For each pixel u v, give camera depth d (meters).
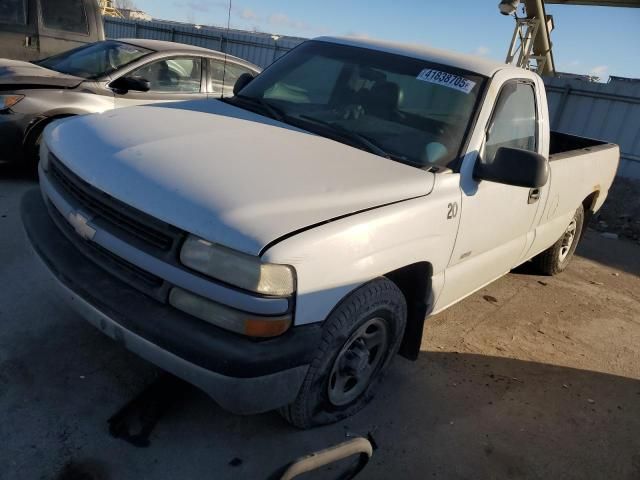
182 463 2.46
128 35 18.62
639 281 6.12
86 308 2.34
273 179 2.45
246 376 2.11
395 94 3.35
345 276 2.37
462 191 3.04
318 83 3.60
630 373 4.05
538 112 3.86
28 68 5.77
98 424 2.59
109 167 2.44
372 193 2.57
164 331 2.14
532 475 2.85
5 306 3.32
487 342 4.09
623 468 3.03
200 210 2.17
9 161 5.35
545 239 4.63
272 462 2.56
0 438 2.40
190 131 2.87
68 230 2.59
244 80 4.04
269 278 2.10
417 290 3.05
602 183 5.40
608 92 11.48
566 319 4.76
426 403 3.22
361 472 2.61
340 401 2.82
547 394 3.57
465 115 3.21
